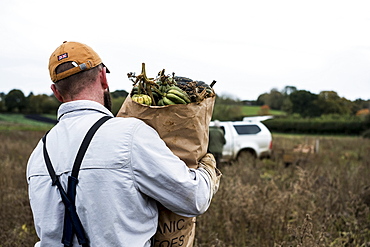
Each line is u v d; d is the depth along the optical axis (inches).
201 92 62.4
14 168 316.2
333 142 685.9
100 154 52.9
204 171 59.8
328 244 143.3
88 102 58.7
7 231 161.5
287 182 254.4
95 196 51.9
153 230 56.6
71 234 53.4
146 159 52.9
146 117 59.7
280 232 153.0
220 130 360.5
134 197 52.6
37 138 683.4
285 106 1662.2
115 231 51.7
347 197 192.2
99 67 60.6
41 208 55.3
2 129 946.1
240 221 161.6
